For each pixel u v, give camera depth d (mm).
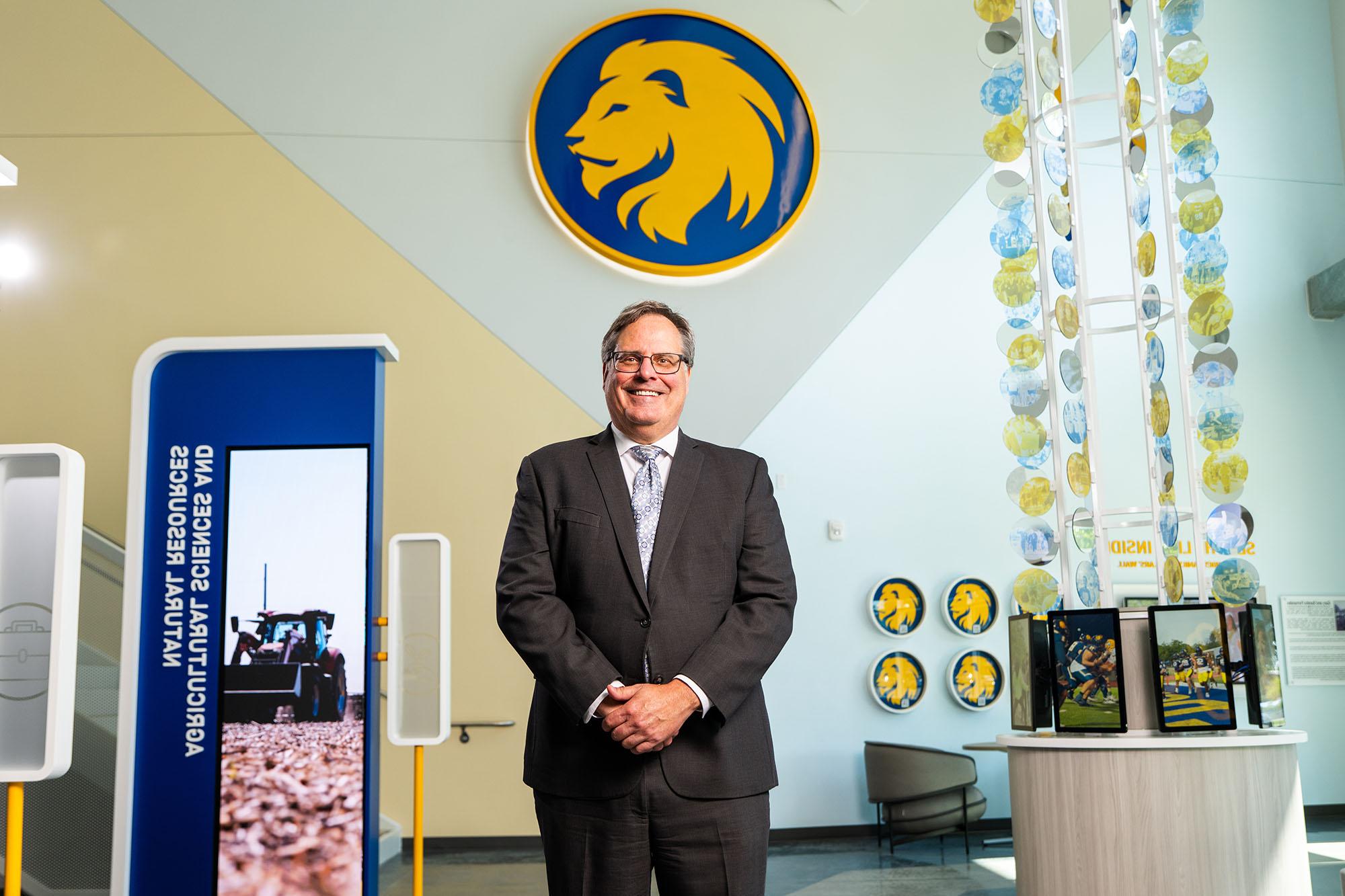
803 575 8000
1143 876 3242
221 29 8039
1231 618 3658
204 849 4133
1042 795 3465
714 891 2160
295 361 4449
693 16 8203
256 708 4219
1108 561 4129
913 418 8227
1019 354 4426
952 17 8562
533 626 2188
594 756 2186
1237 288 8930
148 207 7836
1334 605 8570
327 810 4156
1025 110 4602
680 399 2395
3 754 2916
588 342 7938
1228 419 3906
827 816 7805
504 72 8148
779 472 8047
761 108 8164
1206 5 9297
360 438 4402
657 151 8031
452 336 7914
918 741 7926
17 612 2982
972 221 8430
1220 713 3510
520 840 7469
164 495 4367
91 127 7891
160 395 4430
